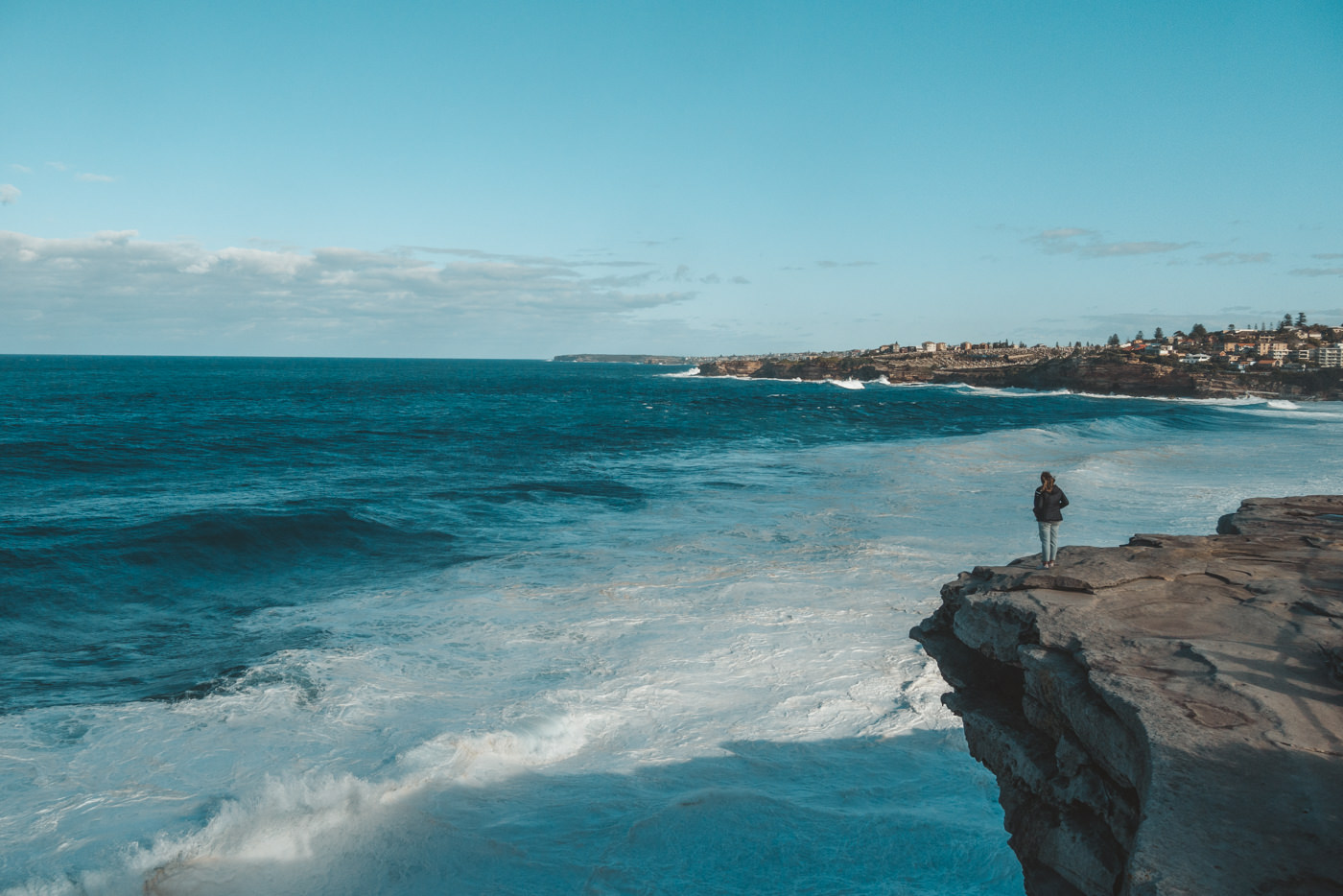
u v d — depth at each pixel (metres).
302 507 22.44
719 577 16.33
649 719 10.16
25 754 8.51
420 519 21.97
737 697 10.77
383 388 114.56
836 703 10.66
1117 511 23.31
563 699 10.44
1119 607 6.64
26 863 6.66
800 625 13.45
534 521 22.14
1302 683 5.09
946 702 7.24
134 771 8.25
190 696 10.11
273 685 10.50
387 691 10.50
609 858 7.53
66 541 17.77
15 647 12.09
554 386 135.38
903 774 9.07
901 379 177.75
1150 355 151.25
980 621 6.96
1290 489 27.38
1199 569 7.63
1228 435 51.59
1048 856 5.54
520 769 8.93
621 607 14.31
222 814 7.48
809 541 19.55
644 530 21.05
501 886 7.12
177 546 17.81
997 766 6.40
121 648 12.17
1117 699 4.93
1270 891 3.30
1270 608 6.52
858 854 7.66
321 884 7.00
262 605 14.55
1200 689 5.03
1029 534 20.33
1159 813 3.85
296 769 8.36
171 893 6.73
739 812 8.28
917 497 25.86
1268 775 4.08
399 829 7.75
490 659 11.84
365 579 16.30
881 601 14.71
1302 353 166.62
